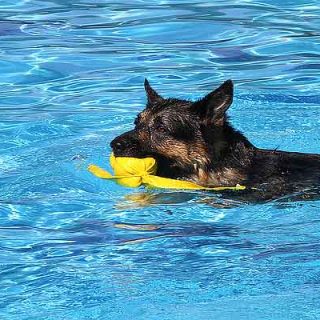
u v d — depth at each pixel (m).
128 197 13.13
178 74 19.39
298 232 11.66
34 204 12.91
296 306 9.44
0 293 9.95
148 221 12.22
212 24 22.36
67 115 17.22
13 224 12.20
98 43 21.20
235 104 17.81
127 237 11.62
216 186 13.48
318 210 12.51
